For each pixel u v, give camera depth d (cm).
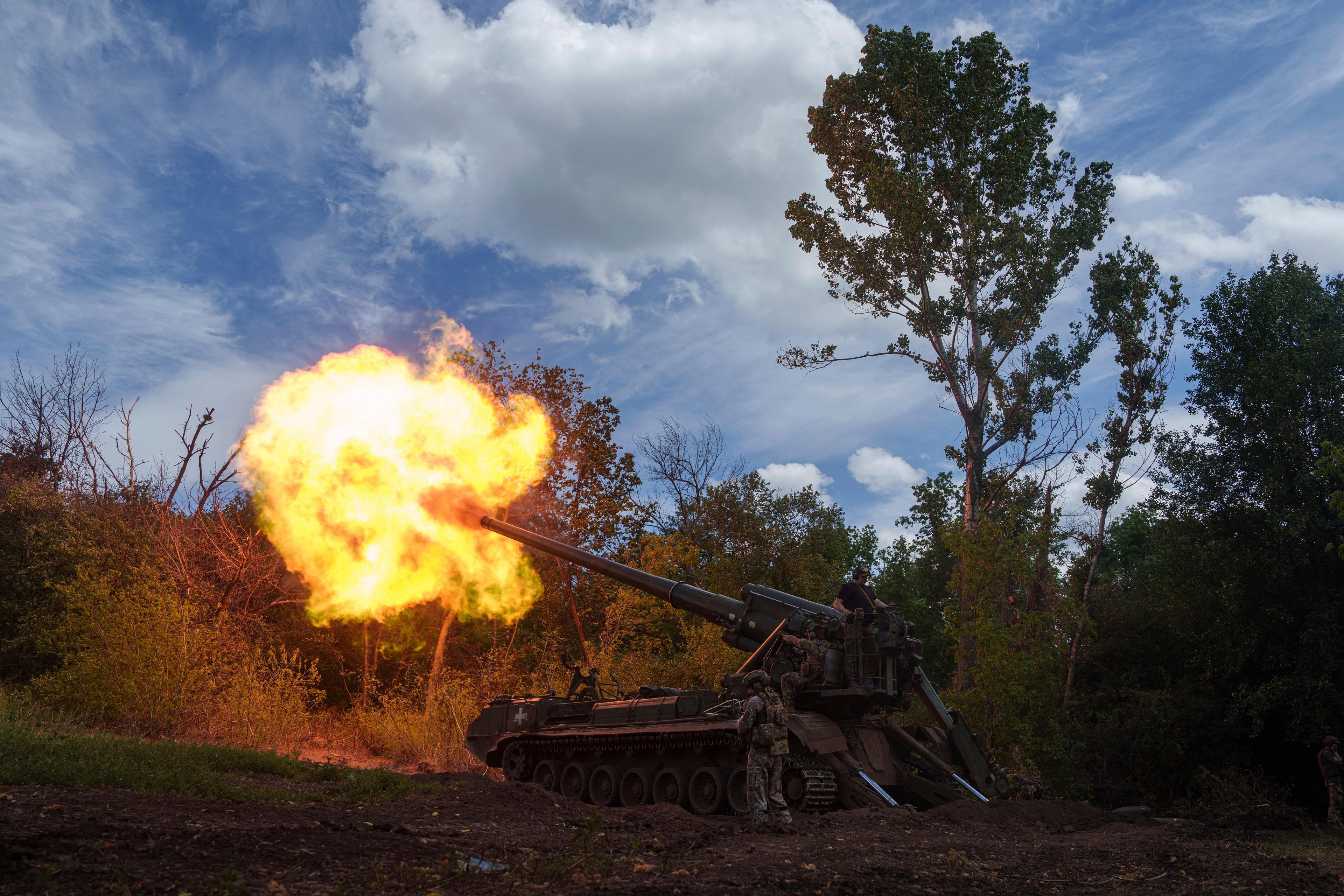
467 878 603
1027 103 2858
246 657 2028
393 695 2397
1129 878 756
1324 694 2216
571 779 1506
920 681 1376
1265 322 2500
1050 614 2088
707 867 702
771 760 1045
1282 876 761
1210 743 2438
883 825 1022
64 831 594
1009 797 1317
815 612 1374
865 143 2972
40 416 2852
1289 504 2394
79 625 1866
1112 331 2834
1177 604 2598
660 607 2398
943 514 3559
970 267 2834
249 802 887
